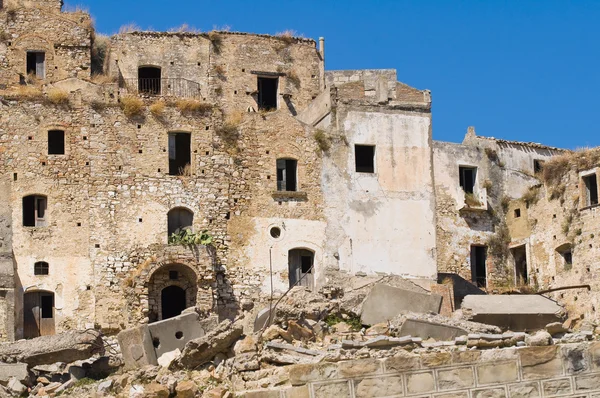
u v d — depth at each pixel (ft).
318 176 233.14
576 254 232.32
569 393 147.23
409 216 236.22
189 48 252.21
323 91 243.81
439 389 148.25
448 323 173.99
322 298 191.21
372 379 148.56
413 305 189.57
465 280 234.17
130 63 248.52
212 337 164.76
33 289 213.87
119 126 224.94
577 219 233.76
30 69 240.94
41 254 215.92
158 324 178.50
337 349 158.30
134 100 226.17
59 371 180.55
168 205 223.51
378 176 236.63
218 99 250.78
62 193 219.82
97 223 219.41
